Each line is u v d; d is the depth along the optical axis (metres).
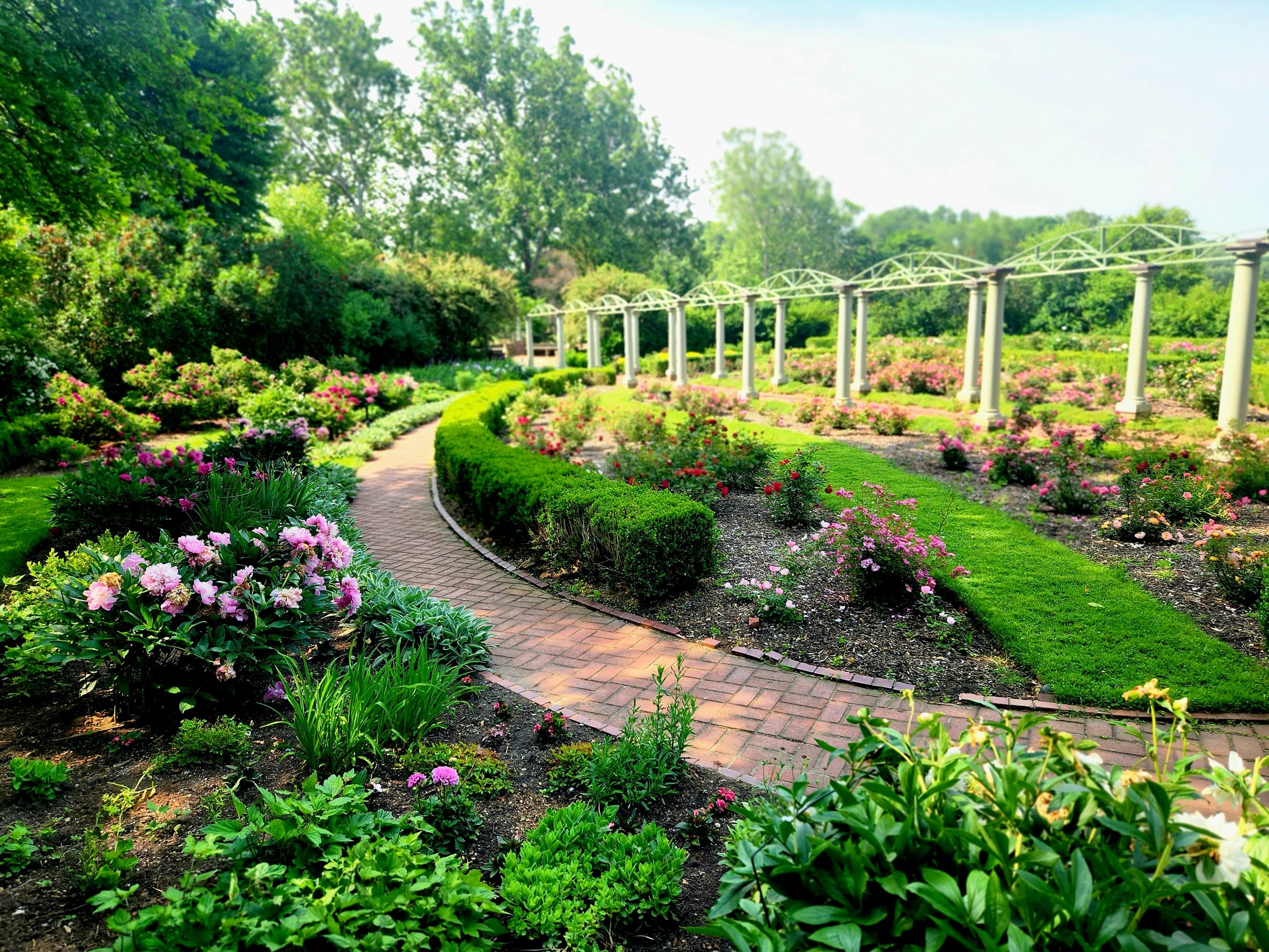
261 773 3.39
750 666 4.98
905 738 1.91
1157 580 6.20
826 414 14.55
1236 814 3.04
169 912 2.14
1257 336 23.34
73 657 3.69
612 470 9.46
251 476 7.79
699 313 37.66
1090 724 4.18
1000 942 1.42
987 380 14.12
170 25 9.70
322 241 29.31
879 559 5.80
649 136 45.94
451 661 4.85
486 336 32.53
